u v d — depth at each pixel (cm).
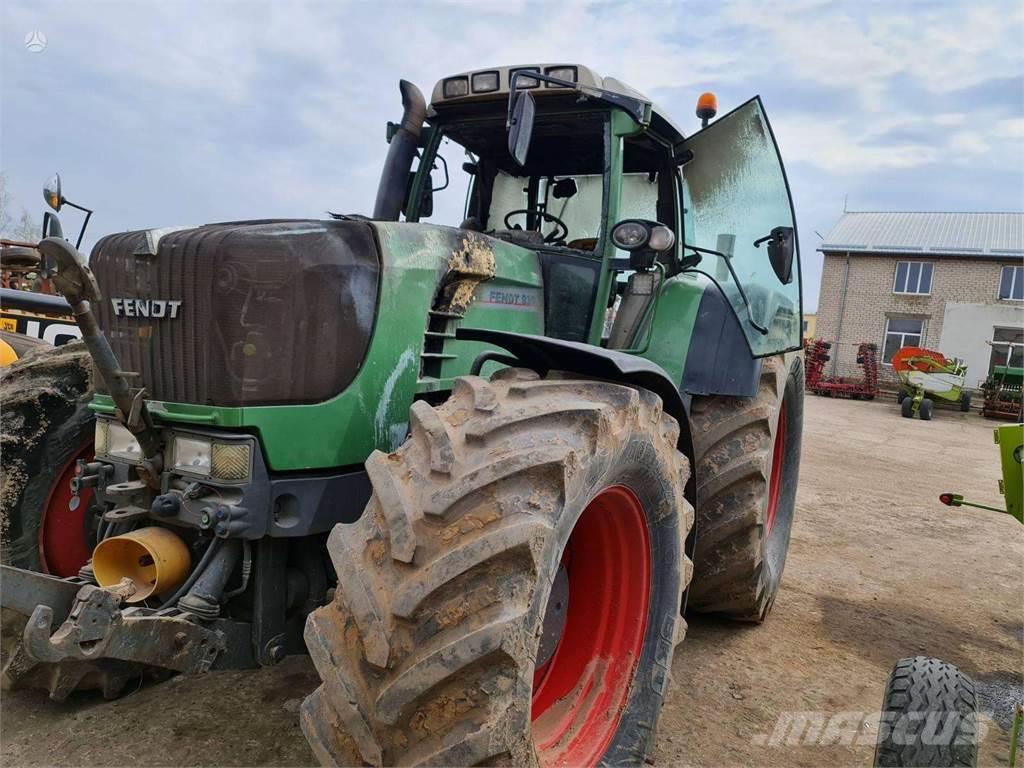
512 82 277
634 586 246
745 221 342
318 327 232
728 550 345
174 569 237
